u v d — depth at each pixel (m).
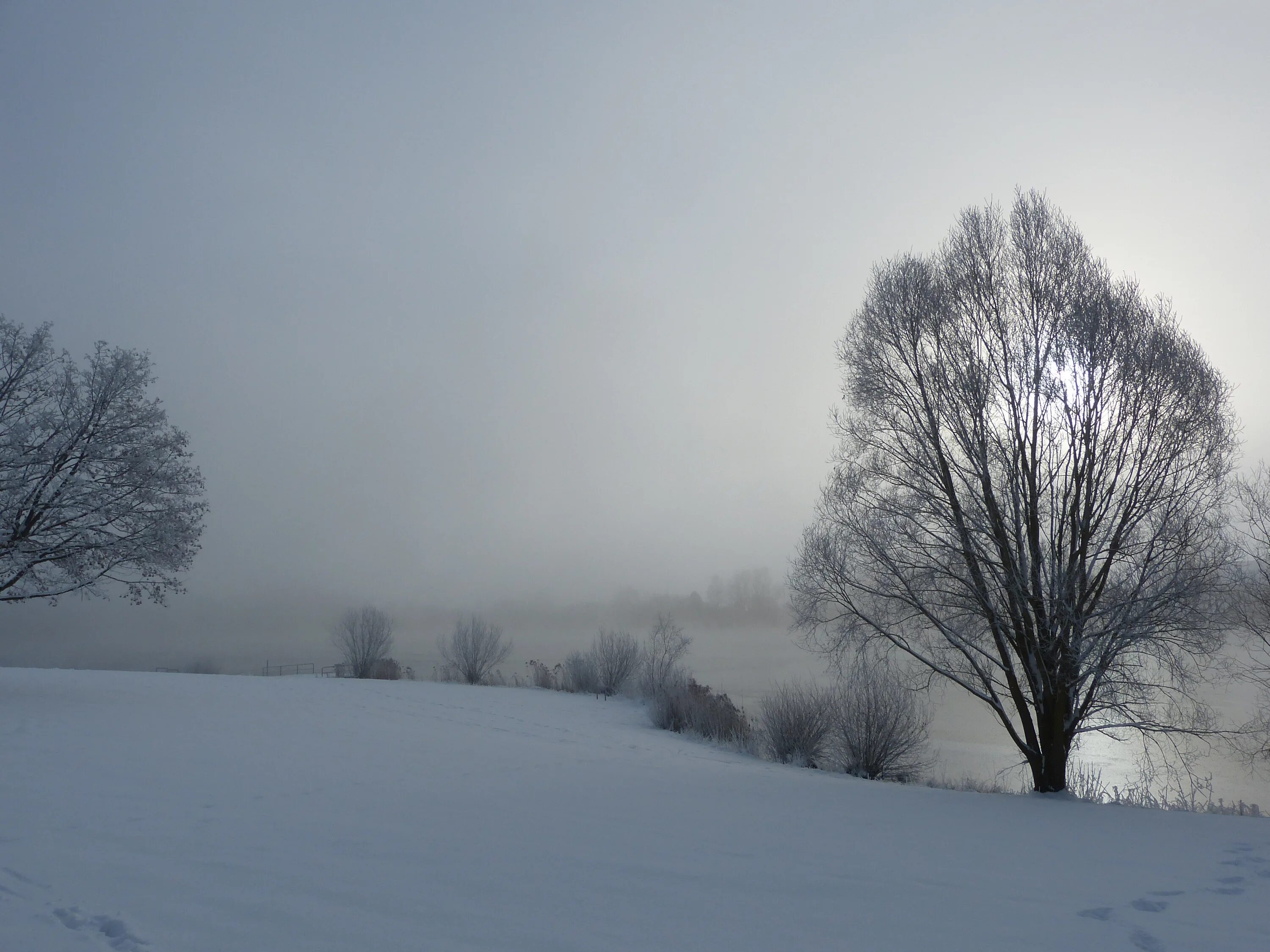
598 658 36.88
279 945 4.50
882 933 5.12
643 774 13.67
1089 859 7.85
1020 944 4.99
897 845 8.19
